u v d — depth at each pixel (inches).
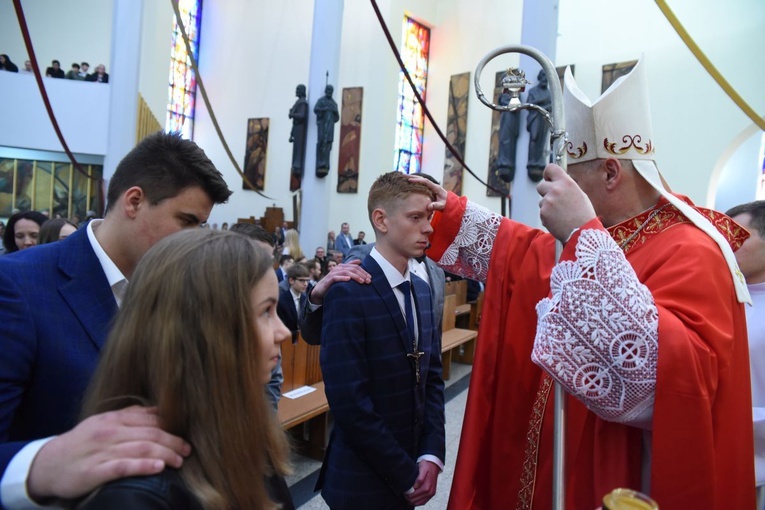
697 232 43.4
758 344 60.8
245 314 28.3
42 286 42.4
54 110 461.7
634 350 36.6
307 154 398.0
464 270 60.9
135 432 25.4
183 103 611.2
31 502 25.3
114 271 45.9
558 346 38.2
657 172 46.8
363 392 60.1
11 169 471.8
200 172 45.8
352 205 550.0
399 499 61.5
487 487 53.4
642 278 43.4
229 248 29.2
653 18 452.8
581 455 44.2
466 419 53.0
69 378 40.7
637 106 46.0
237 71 608.4
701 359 36.6
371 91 539.5
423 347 66.4
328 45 390.3
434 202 60.9
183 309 27.3
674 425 35.7
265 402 30.1
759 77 403.2
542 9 270.4
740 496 39.9
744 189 489.7
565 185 40.6
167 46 542.3
